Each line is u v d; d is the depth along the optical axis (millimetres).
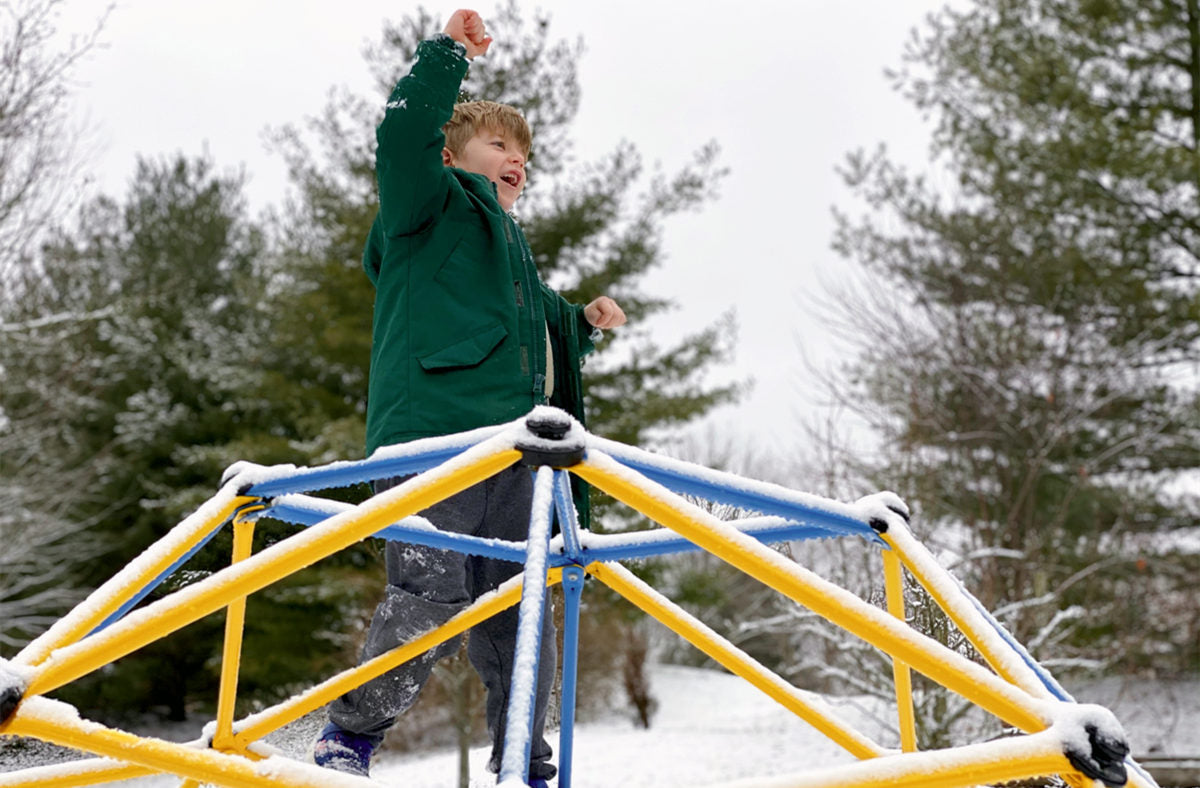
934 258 11656
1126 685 9211
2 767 2111
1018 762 1267
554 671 2219
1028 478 8828
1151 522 11172
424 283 2189
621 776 10641
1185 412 11391
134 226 20797
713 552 1438
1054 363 10391
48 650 1462
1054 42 12180
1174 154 11062
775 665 14422
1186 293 11672
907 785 1264
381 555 3312
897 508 1968
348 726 2066
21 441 13188
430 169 2184
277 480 1817
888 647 1407
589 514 2312
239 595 1415
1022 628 7676
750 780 1275
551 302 2537
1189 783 8570
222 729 2037
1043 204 11938
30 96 10211
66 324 13305
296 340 12547
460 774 9195
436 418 2074
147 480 17188
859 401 9406
